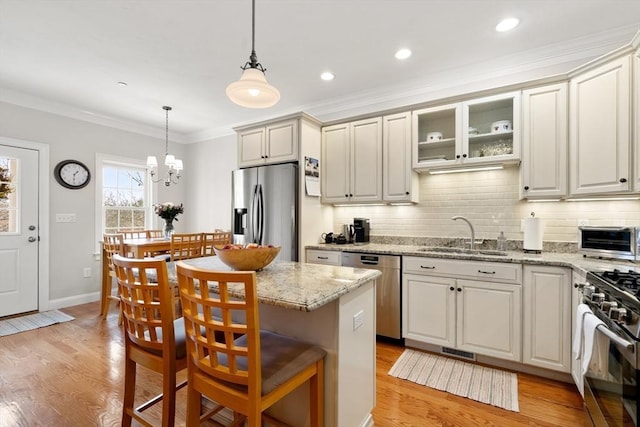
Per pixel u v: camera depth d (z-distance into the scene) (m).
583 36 2.41
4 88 3.39
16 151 3.53
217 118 4.43
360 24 2.28
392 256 2.74
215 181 4.99
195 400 1.22
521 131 2.47
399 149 3.04
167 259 3.67
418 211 3.25
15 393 1.99
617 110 1.97
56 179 3.84
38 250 3.69
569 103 2.29
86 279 4.09
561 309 2.05
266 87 1.64
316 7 2.09
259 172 3.39
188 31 2.36
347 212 3.69
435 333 2.52
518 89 2.48
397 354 2.57
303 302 1.08
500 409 1.85
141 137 4.75
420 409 1.85
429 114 2.92
